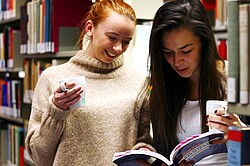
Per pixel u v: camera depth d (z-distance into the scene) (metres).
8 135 3.88
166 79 1.72
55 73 1.80
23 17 3.32
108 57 1.76
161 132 1.73
